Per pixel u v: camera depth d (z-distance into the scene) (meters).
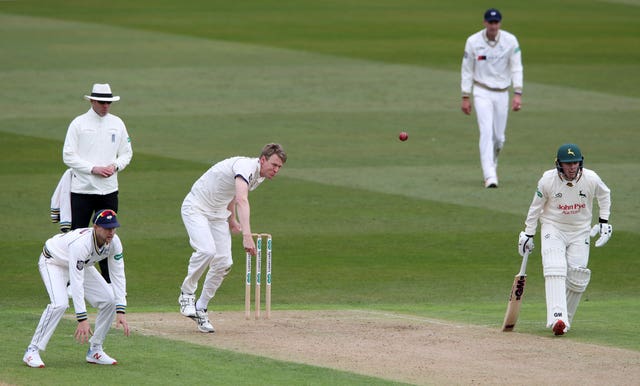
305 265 53.28
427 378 31.80
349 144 81.44
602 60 119.94
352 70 112.69
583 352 35.47
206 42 128.75
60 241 32.00
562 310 38.16
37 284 49.81
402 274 51.84
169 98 98.62
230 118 90.50
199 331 38.66
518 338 37.81
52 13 150.62
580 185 38.47
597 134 85.38
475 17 149.88
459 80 108.38
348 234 58.31
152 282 50.19
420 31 138.00
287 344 36.47
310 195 66.19
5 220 59.94
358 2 163.12
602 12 156.38
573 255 39.09
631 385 31.23
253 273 52.25
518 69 66.62
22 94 98.62
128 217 60.75
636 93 102.94
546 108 95.94
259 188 67.81
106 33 134.25
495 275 52.09
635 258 54.94
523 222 60.62
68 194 42.69
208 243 37.84
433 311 44.12
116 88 102.44
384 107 95.69
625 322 41.28
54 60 116.00
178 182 68.81
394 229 59.28
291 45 127.31
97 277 32.66
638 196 66.12
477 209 63.03
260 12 153.00
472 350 35.72
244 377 31.50
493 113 67.12
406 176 71.38
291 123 88.81
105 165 43.00
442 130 86.94
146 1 162.50
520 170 73.12
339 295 48.34
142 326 39.69
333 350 35.53
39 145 79.25
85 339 32.38
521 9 157.75
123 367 32.59
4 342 35.69
